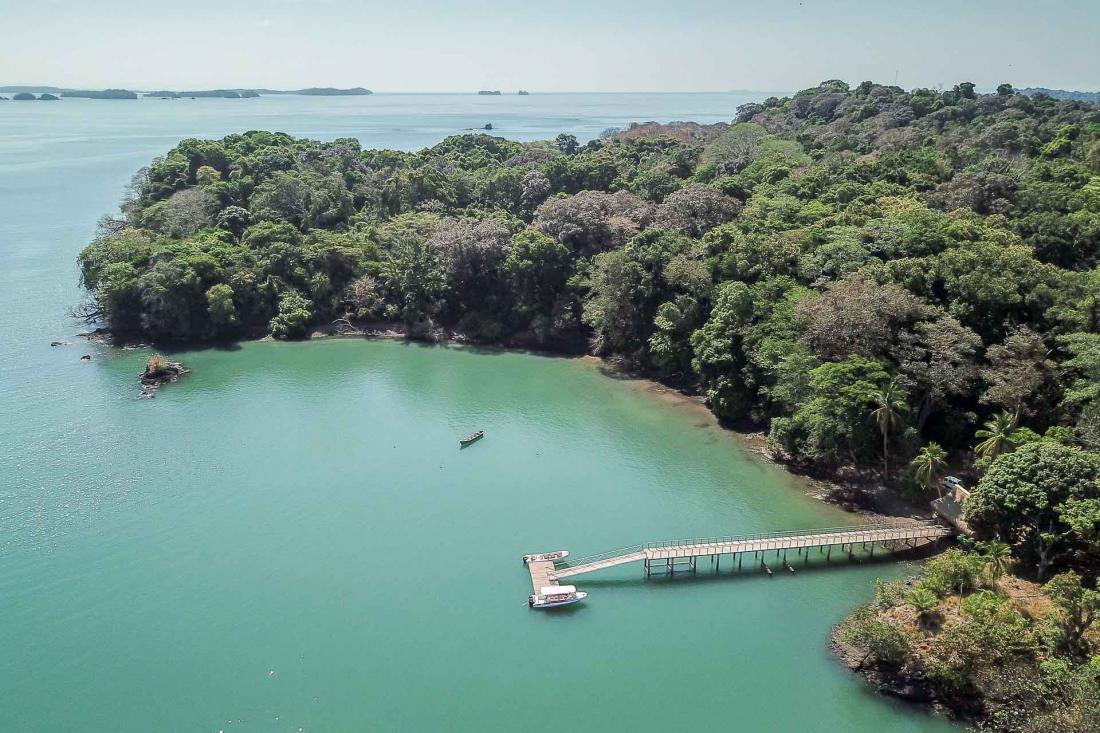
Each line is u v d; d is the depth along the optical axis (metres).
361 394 117.69
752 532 80.38
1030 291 91.75
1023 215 118.62
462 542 79.06
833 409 83.50
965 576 63.94
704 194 139.38
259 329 144.38
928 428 90.19
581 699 58.34
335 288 150.25
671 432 105.38
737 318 105.81
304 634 64.88
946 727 55.19
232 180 176.62
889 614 63.75
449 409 112.88
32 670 60.16
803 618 67.62
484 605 69.31
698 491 89.50
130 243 144.12
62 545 76.31
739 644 64.44
